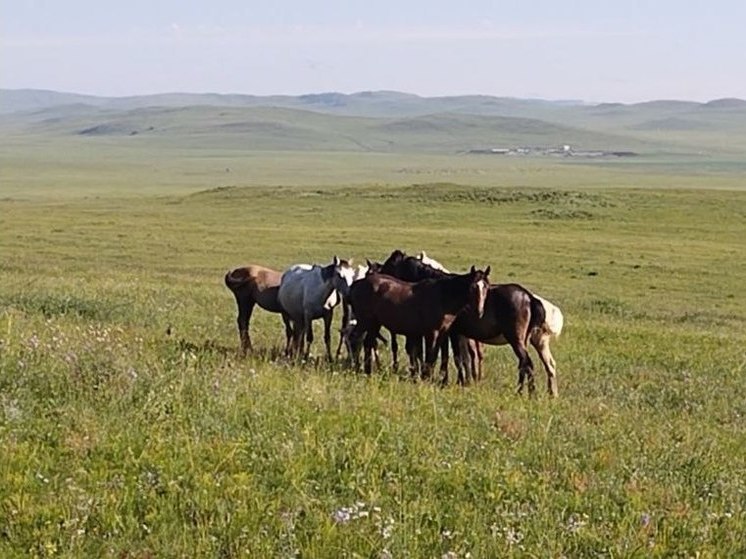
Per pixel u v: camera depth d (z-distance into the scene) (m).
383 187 97.75
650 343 26.45
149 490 9.20
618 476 11.17
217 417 11.50
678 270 52.78
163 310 24.80
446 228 71.00
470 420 13.28
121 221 73.12
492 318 17.80
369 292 18.39
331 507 9.14
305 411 12.26
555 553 8.49
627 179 187.12
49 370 12.69
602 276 50.59
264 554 8.03
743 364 23.14
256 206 86.81
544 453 11.69
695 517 9.78
